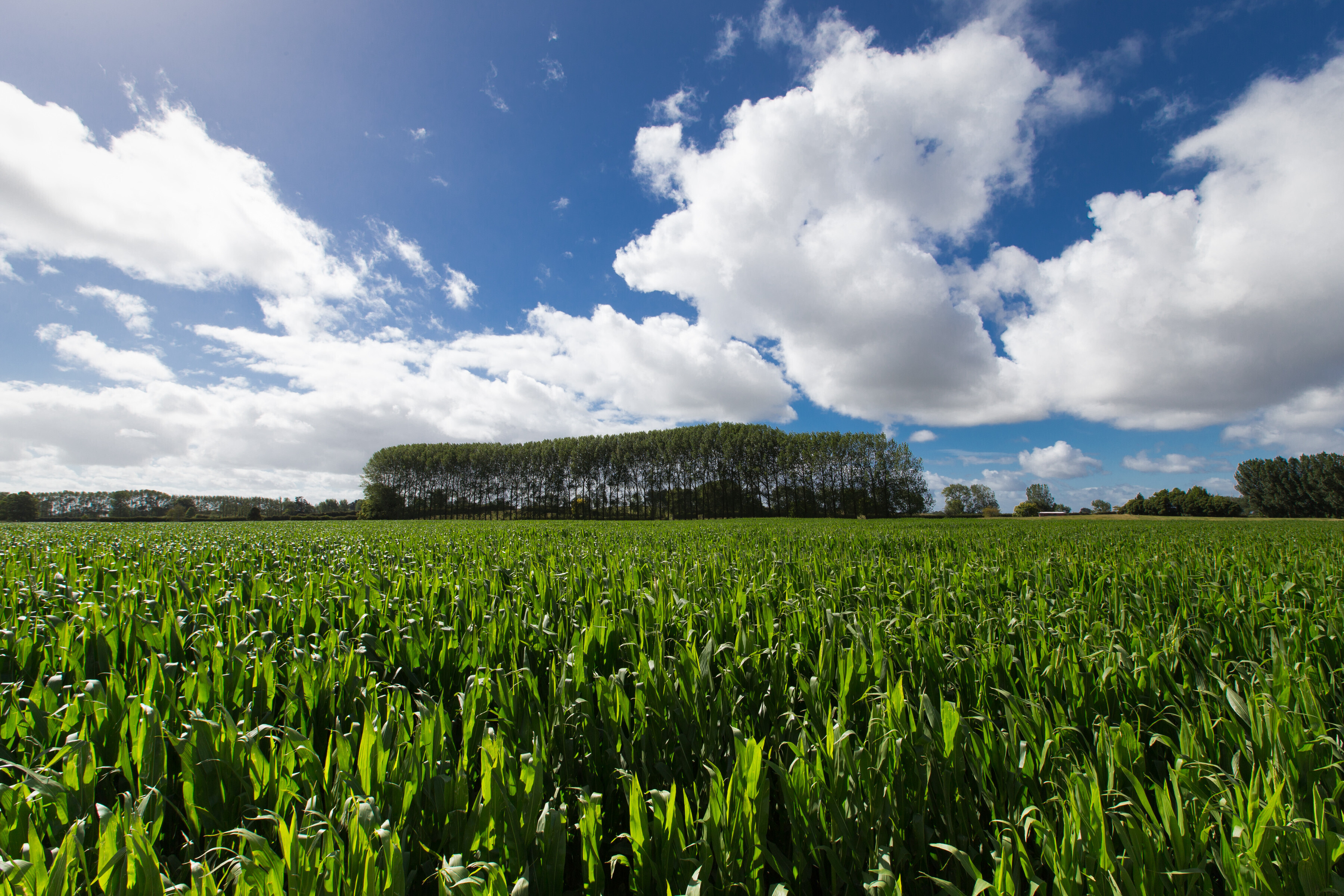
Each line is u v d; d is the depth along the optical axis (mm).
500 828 1785
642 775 2395
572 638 3814
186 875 1741
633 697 2957
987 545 11719
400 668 3625
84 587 5520
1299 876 1543
